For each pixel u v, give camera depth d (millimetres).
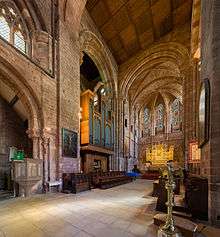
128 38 20078
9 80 8945
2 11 8938
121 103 22469
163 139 29125
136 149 29625
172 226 2311
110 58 20859
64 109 11359
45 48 10844
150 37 20344
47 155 9758
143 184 14531
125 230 4133
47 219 4969
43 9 11062
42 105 9773
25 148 12109
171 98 29812
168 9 16953
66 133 11203
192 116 15406
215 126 4789
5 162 10656
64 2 12055
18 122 11883
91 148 14805
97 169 17594
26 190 8500
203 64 6375
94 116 15836
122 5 16219
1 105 10852
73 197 8328
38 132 9578
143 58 21438
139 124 32000
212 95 4918
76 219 4961
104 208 6168
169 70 24453
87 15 16203
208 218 4820
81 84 21672
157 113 31219
